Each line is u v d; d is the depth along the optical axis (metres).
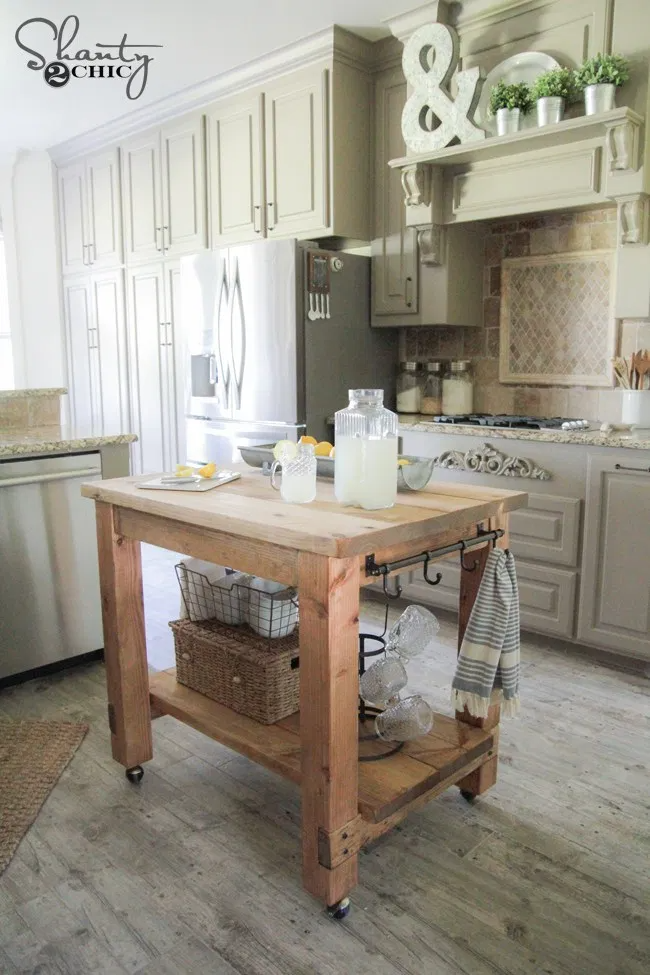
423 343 3.81
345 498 1.59
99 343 5.02
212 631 2.01
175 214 4.30
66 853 1.72
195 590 2.08
